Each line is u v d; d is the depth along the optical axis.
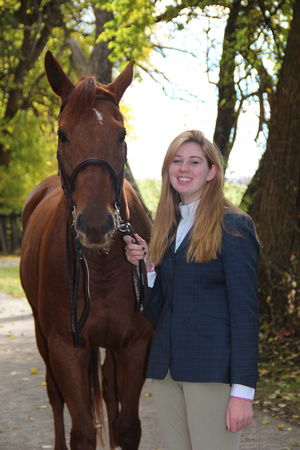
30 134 21.25
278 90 6.25
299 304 5.96
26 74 17.77
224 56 7.02
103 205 2.24
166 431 2.13
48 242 2.82
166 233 2.13
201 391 1.96
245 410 1.84
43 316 2.81
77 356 2.68
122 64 8.70
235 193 6.90
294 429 3.67
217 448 1.97
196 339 1.96
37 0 14.03
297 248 6.11
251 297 1.91
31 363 5.89
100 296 2.66
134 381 2.76
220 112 7.75
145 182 7.97
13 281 13.57
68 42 11.39
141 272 2.32
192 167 2.06
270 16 6.88
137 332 2.73
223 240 1.95
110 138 2.35
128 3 7.62
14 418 4.09
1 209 24.17
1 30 14.30
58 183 4.22
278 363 5.37
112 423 3.12
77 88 2.41
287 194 6.13
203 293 1.98
